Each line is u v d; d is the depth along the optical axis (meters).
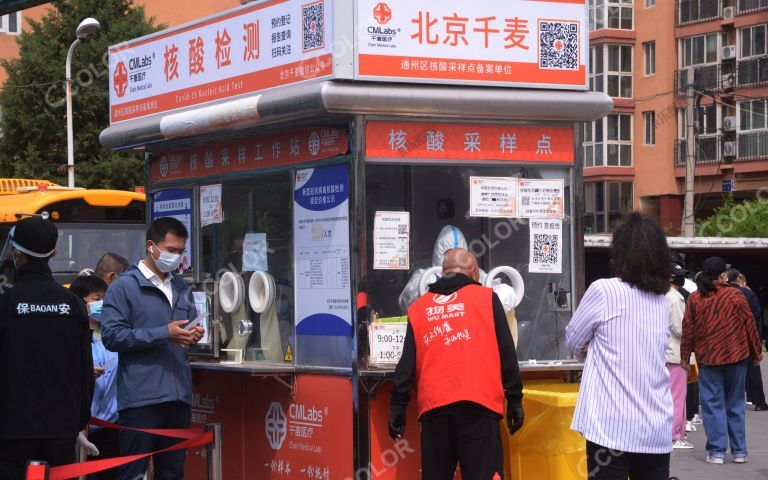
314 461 6.71
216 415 7.69
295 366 6.84
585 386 5.49
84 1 32.53
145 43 8.13
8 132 32.66
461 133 6.66
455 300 5.96
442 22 6.50
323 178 6.67
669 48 41.41
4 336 5.49
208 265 7.85
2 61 33.09
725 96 39.81
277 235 7.12
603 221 42.38
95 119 32.47
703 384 10.50
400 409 6.00
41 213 14.90
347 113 6.35
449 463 5.91
